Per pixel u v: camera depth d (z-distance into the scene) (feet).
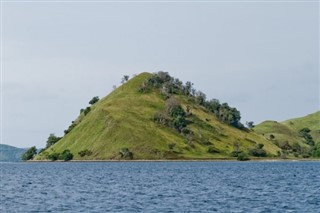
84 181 565.12
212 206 307.58
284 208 295.28
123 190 429.79
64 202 335.47
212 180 563.89
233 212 281.33
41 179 615.16
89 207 307.17
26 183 538.06
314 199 339.57
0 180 597.11
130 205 315.58
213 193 392.88
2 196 379.96
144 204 320.29
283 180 547.49
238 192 399.85
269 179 570.87
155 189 437.99
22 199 356.59
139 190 427.74
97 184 509.76
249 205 310.86
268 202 325.42
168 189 436.76
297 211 283.38
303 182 509.76
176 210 291.38
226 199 346.54
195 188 445.37
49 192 414.82
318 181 523.70
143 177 638.12
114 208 301.63
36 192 415.23
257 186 462.19
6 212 289.53
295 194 376.07
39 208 304.50
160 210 291.99
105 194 391.65
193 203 323.57
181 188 446.60
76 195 384.68
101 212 285.64
